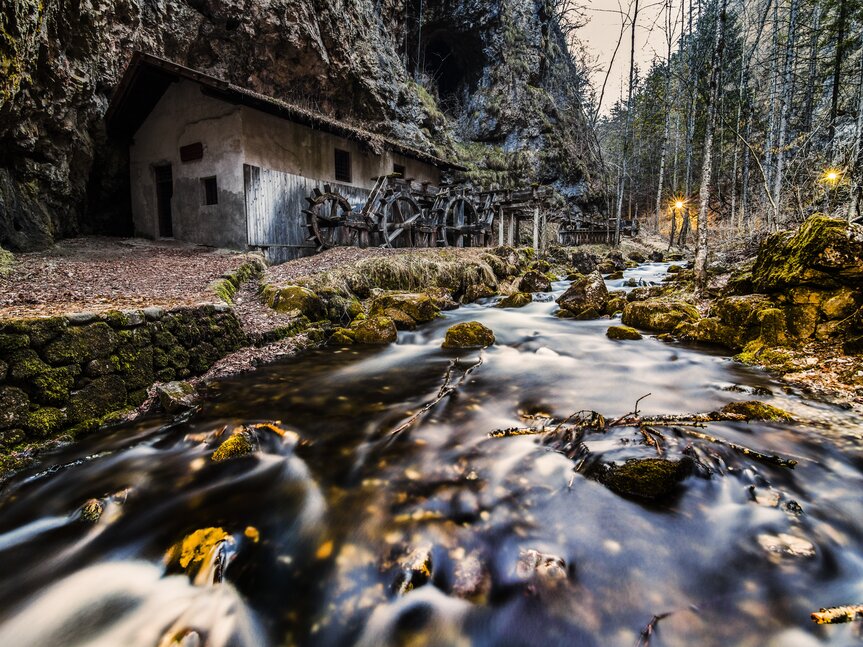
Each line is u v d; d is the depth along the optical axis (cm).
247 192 1134
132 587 236
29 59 770
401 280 1116
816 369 523
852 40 1452
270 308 793
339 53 1775
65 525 287
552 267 1848
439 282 1202
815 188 1448
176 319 523
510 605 215
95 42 1051
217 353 593
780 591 216
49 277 708
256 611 220
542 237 2250
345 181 1491
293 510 296
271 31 1527
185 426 425
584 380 561
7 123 836
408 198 1503
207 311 580
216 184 1173
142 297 617
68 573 248
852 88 1752
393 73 2206
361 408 476
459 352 717
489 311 1088
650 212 3953
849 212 1108
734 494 288
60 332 381
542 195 1998
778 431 376
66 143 1040
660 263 2209
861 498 286
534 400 491
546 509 284
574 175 3219
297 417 448
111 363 430
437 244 1722
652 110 3431
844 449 344
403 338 809
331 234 1387
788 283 636
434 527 273
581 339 777
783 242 686
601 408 461
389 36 2330
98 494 317
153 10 1267
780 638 191
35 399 362
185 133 1217
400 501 301
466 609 214
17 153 926
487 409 465
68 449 372
